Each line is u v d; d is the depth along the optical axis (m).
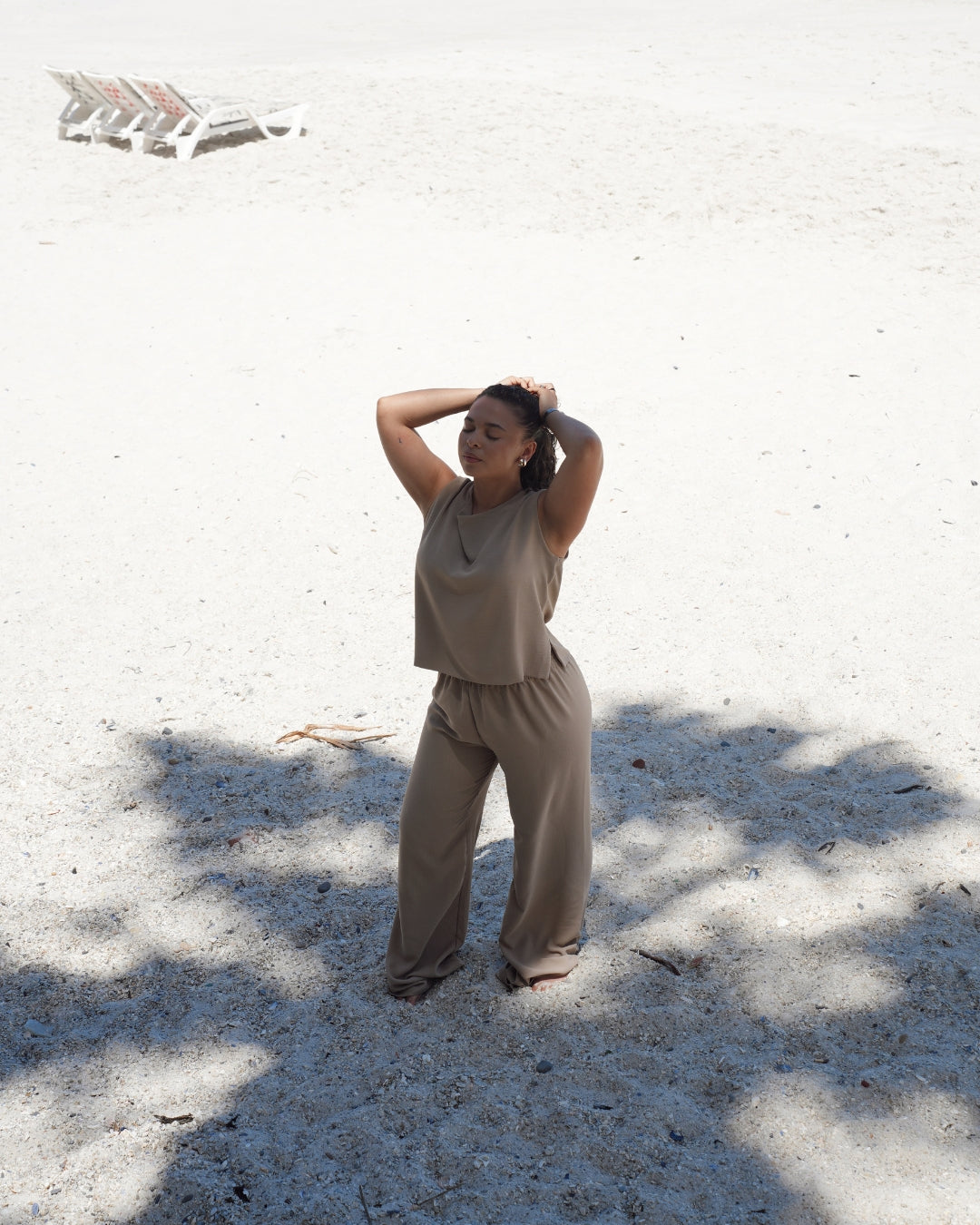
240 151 14.15
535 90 15.88
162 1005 3.38
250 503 7.28
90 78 14.34
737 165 12.85
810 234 11.34
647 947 3.58
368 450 7.97
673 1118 2.90
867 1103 2.93
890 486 7.14
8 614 5.94
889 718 4.87
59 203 13.02
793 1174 2.73
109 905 3.82
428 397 3.20
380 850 4.11
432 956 3.44
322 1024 3.28
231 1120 2.95
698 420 8.18
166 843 4.16
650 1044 3.18
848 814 4.21
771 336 9.46
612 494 7.25
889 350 9.07
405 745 4.79
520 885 3.38
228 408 8.65
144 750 4.76
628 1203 2.66
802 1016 3.25
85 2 29.33
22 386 9.07
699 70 16.97
